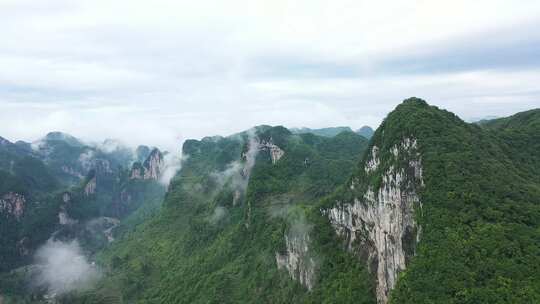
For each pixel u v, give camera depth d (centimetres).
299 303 14125
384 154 12106
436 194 9762
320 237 14850
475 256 8412
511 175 10800
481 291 7806
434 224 9212
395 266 10631
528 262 8138
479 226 8981
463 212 9306
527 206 9519
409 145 11406
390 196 11156
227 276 19675
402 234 10481
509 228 8869
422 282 8419
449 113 13562
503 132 15038
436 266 8500
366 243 12756
